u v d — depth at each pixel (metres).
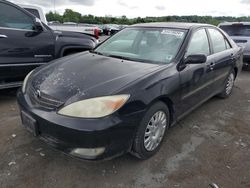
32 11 6.38
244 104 4.93
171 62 3.20
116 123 2.39
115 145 2.46
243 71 8.28
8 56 4.31
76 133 2.34
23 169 2.68
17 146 3.08
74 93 2.54
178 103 3.24
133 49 3.67
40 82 2.86
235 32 8.70
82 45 5.44
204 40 4.00
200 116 4.24
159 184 2.57
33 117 2.61
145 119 2.69
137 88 2.60
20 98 2.92
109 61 3.29
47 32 4.88
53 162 2.81
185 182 2.62
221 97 5.08
